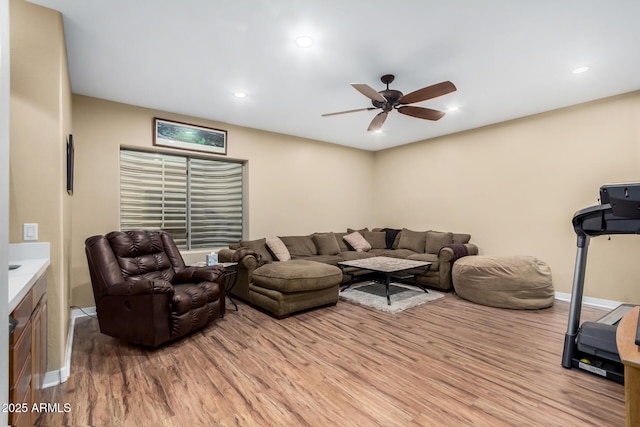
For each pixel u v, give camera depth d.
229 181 4.76
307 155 5.56
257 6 2.04
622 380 2.01
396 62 2.79
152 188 4.07
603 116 3.67
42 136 2.00
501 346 2.62
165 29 2.28
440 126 4.81
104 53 2.60
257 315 3.45
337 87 3.33
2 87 0.67
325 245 5.19
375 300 3.95
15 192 1.92
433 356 2.44
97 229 3.52
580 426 1.63
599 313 3.43
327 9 2.08
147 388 1.99
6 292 0.70
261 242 4.53
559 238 4.03
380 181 6.55
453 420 1.68
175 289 2.94
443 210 5.39
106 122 3.60
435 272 4.46
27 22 1.97
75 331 2.98
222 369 2.24
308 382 2.06
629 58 2.73
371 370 2.22
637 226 2.02
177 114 4.11
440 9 2.08
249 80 3.15
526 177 4.34
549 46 2.54
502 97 3.63
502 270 3.72
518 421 1.67
